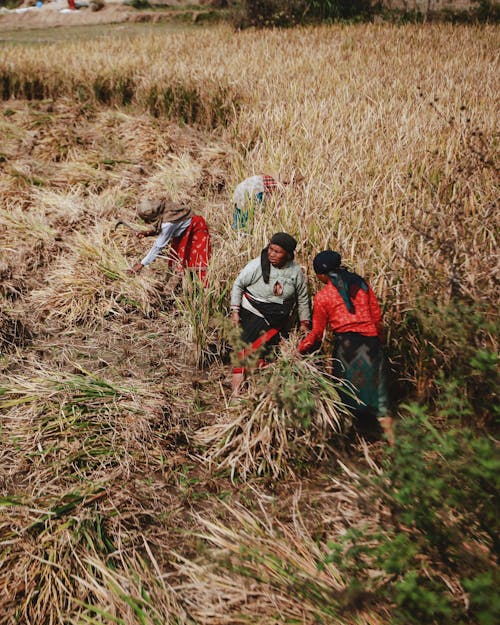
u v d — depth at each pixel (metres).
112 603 2.75
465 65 12.30
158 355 4.95
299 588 2.66
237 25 21.69
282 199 5.65
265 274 4.13
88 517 3.18
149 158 9.27
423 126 7.57
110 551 3.12
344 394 3.90
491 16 20.11
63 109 11.54
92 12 29.59
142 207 5.20
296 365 3.88
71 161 9.03
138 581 2.88
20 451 3.67
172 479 3.62
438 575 2.52
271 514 3.33
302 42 16.36
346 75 11.67
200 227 5.34
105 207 7.29
